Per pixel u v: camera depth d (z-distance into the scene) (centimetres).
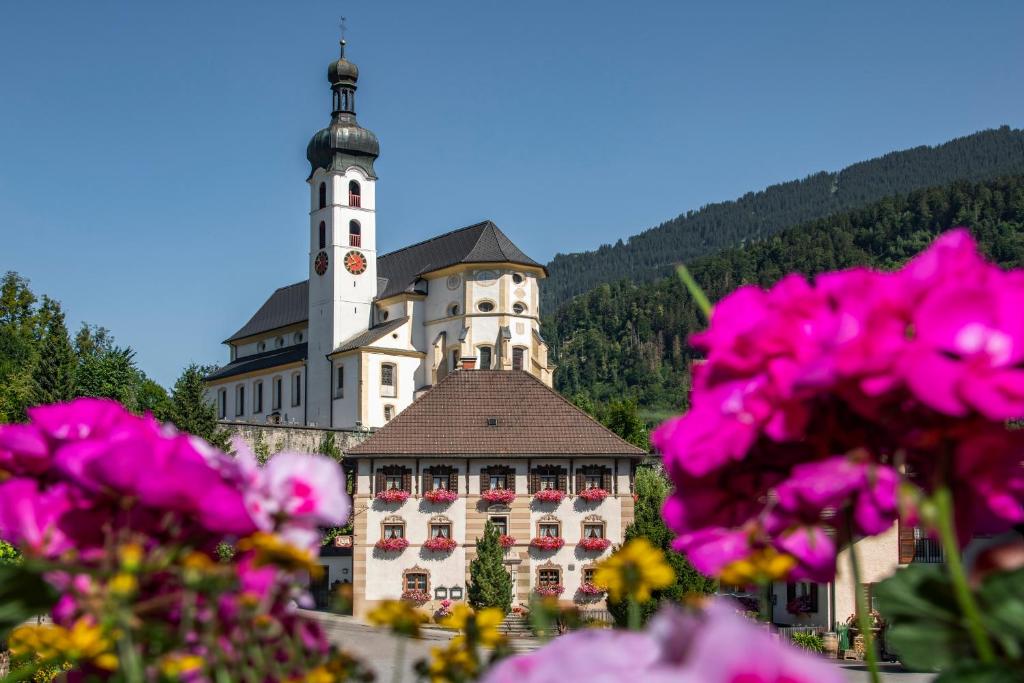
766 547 223
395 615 259
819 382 206
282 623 245
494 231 8425
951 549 196
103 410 272
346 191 8850
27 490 242
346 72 8969
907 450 222
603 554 4341
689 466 223
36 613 238
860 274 224
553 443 4447
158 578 238
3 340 7181
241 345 10675
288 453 249
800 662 152
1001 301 206
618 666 167
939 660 210
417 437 4441
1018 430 213
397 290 8712
